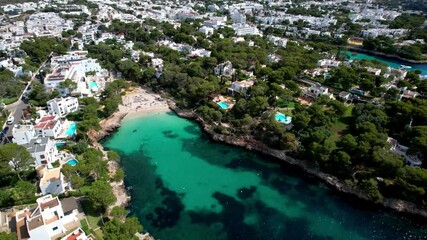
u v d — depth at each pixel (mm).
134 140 172500
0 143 153375
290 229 114688
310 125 164125
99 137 170625
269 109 188375
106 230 95625
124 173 141500
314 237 111438
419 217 118312
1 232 95125
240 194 132625
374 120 165250
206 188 135875
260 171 148250
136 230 98938
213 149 165750
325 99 190625
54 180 119188
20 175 126375
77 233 97125
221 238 109688
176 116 199875
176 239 108125
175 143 170875
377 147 135875
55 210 101250
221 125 178125
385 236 112062
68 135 161500
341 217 120500
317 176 141000
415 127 151500
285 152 156000
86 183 126312
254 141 165500
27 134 148250
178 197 129500
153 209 122125
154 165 150875
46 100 196125
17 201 113000
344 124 178250
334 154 139750
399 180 120812
